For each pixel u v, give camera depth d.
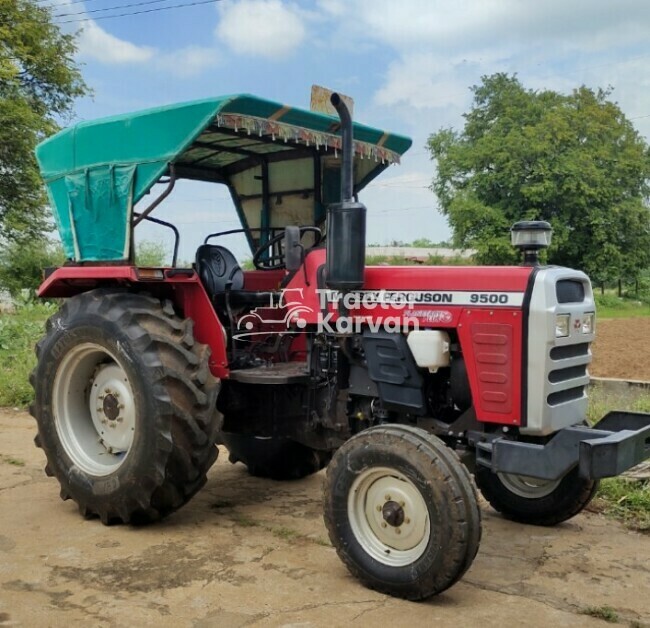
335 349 4.15
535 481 4.38
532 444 3.38
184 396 4.02
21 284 25.28
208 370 4.16
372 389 4.02
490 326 3.50
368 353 3.91
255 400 4.58
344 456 3.46
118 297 4.27
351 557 3.43
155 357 3.98
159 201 4.18
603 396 7.54
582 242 31.98
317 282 4.11
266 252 5.53
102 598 3.26
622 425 3.68
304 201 5.26
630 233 32.56
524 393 3.44
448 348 3.68
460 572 3.13
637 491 4.75
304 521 4.35
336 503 3.47
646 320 24.14
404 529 3.32
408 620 3.07
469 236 32.12
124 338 4.05
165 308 4.26
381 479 3.40
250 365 4.56
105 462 4.37
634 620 3.12
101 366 4.48
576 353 3.67
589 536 4.21
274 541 4.00
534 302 3.40
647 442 3.37
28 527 4.18
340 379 4.18
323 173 5.13
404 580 3.23
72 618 3.06
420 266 3.85
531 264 3.62
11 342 10.72
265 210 5.50
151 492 4.01
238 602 3.23
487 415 3.53
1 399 7.88
